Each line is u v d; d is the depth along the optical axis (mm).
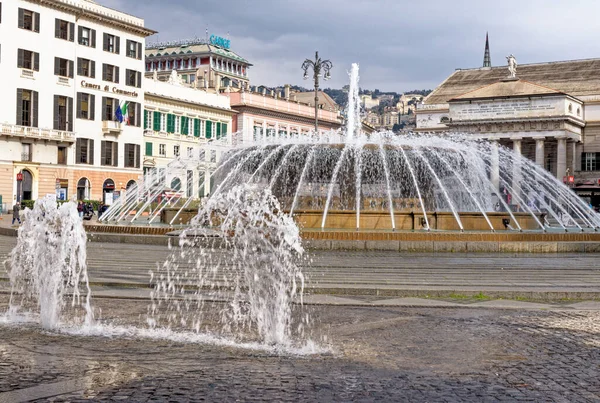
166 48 127125
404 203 30078
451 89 110062
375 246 21953
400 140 31266
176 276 14812
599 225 34156
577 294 12812
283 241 8727
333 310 10977
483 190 33625
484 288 13281
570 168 93000
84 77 64938
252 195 9445
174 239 23641
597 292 12812
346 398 6000
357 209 27781
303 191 29656
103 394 5973
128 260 18203
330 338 8617
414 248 21891
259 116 92812
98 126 66438
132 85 70438
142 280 13922
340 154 28906
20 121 58656
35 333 8711
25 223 12344
